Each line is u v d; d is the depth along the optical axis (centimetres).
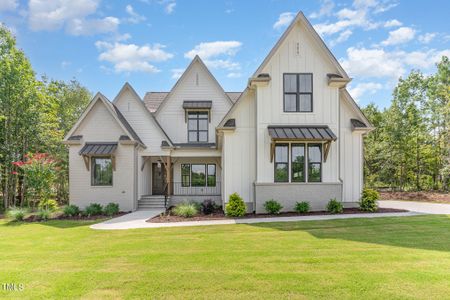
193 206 1444
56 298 440
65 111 2842
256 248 716
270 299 427
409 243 750
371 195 1344
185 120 1980
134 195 1625
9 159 1886
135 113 1814
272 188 1324
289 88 1359
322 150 1346
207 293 450
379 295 436
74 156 1623
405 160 2408
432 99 2439
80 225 1154
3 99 1859
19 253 709
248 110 1403
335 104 1355
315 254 656
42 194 1577
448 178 2297
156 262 612
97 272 554
